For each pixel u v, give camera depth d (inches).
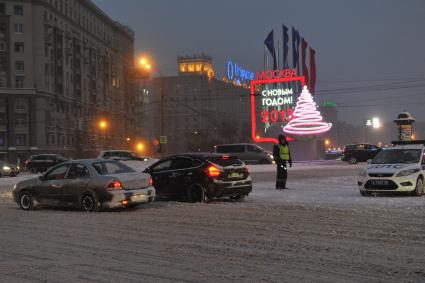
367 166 660.1
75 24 4178.2
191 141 4520.2
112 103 4906.5
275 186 818.8
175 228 427.8
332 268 280.8
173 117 5059.1
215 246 349.7
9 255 335.6
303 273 272.2
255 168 1395.2
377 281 253.3
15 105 3535.9
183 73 5423.2
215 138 4426.7
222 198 642.8
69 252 341.7
